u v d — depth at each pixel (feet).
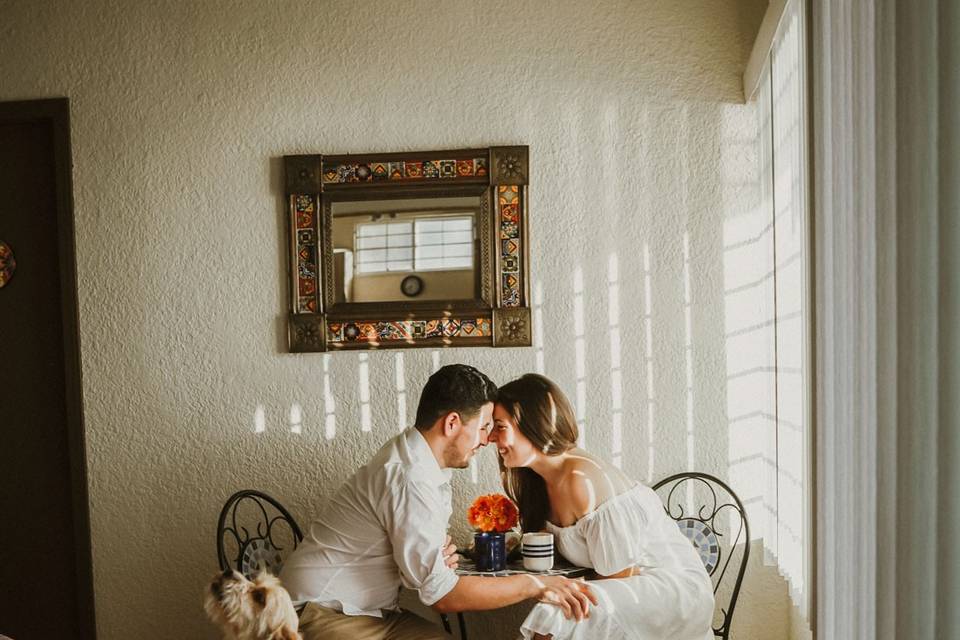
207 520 10.84
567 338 10.50
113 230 10.90
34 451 11.28
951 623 3.86
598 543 8.11
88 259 10.93
